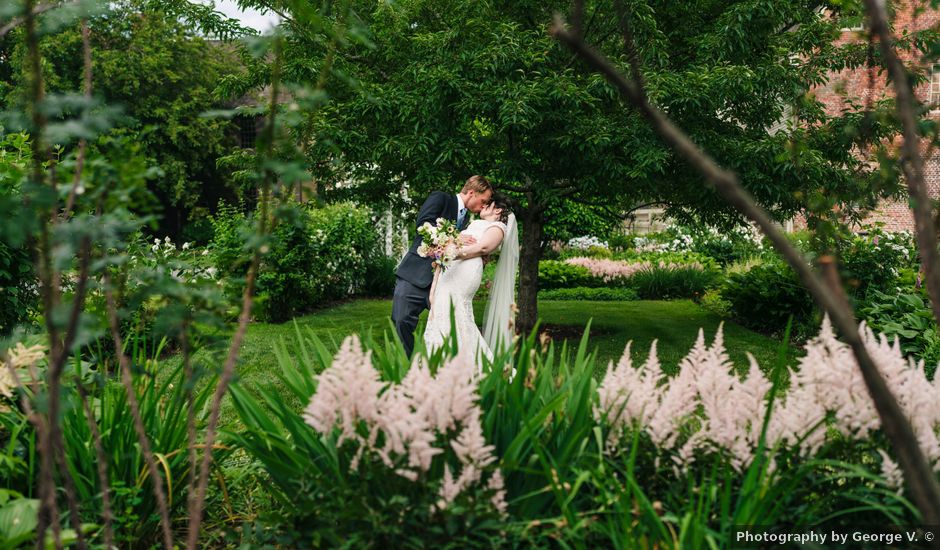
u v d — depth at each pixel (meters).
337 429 2.04
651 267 14.31
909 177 1.30
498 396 2.25
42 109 1.54
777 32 7.81
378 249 15.12
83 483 2.42
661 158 6.28
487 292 13.77
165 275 1.87
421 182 7.05
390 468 1.91
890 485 1.90
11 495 2.39
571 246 17.56
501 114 6.37
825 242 2.42
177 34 22.97
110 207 1.68
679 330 9.16
